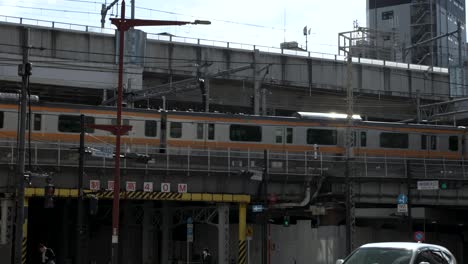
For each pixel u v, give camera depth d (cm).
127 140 4338
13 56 5947
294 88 7244
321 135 4894
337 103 7575
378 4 14625
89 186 4012
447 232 5456
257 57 6316
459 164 5003
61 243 5306
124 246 5138
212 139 4591
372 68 7731
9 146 3950
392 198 4712
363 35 10469
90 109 4309
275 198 4416
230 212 5244
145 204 4900
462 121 8244
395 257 1415
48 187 2955
